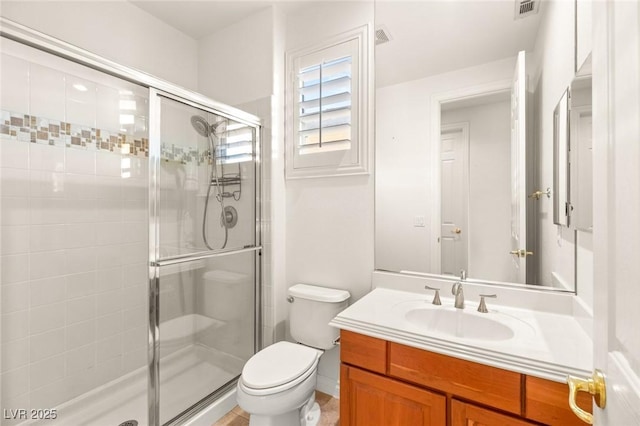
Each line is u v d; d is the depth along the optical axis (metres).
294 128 2.02
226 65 2.21
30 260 1.53
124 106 1.91
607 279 0.52
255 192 2.03
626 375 0.43
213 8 2.02
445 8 1.55
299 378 1.36
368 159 1.75
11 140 1.46
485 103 1.44
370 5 1.75
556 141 1.21
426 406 1.05
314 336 1.74
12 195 1.46
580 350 0.94
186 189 1.71
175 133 1.64
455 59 1.51
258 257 2.04
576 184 1.04
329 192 1.90
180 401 1.68
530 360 0.89
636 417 0.40
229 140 1.90
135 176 1.98
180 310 1.79
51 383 1.59
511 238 1.37
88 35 1.76
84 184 1.73
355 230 1.80
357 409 1.20
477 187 1.45
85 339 1.73
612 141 0.50
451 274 1.52
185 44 2.31
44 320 1.57
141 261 2.02
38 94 1.54
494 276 1.41
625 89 0.45
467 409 0.97
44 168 1.57
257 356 1.51
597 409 0.56
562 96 1.16
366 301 1.45
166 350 1.71
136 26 2.00
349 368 1.21
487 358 0.94
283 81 2.07
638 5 0.41
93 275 1.77
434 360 1.04
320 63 1.92
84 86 1.72
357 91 1.78
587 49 0.94
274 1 1.94
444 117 1.54
